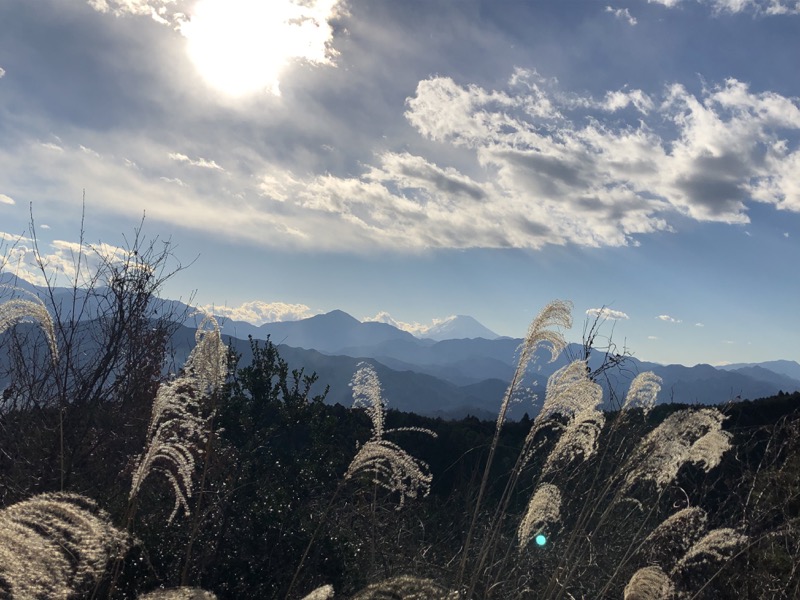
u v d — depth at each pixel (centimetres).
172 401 361
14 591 174
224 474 526
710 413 502
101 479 571
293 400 595
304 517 523
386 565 539
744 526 546
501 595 502
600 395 484
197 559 457
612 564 562
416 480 447
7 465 559
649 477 514
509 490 507
